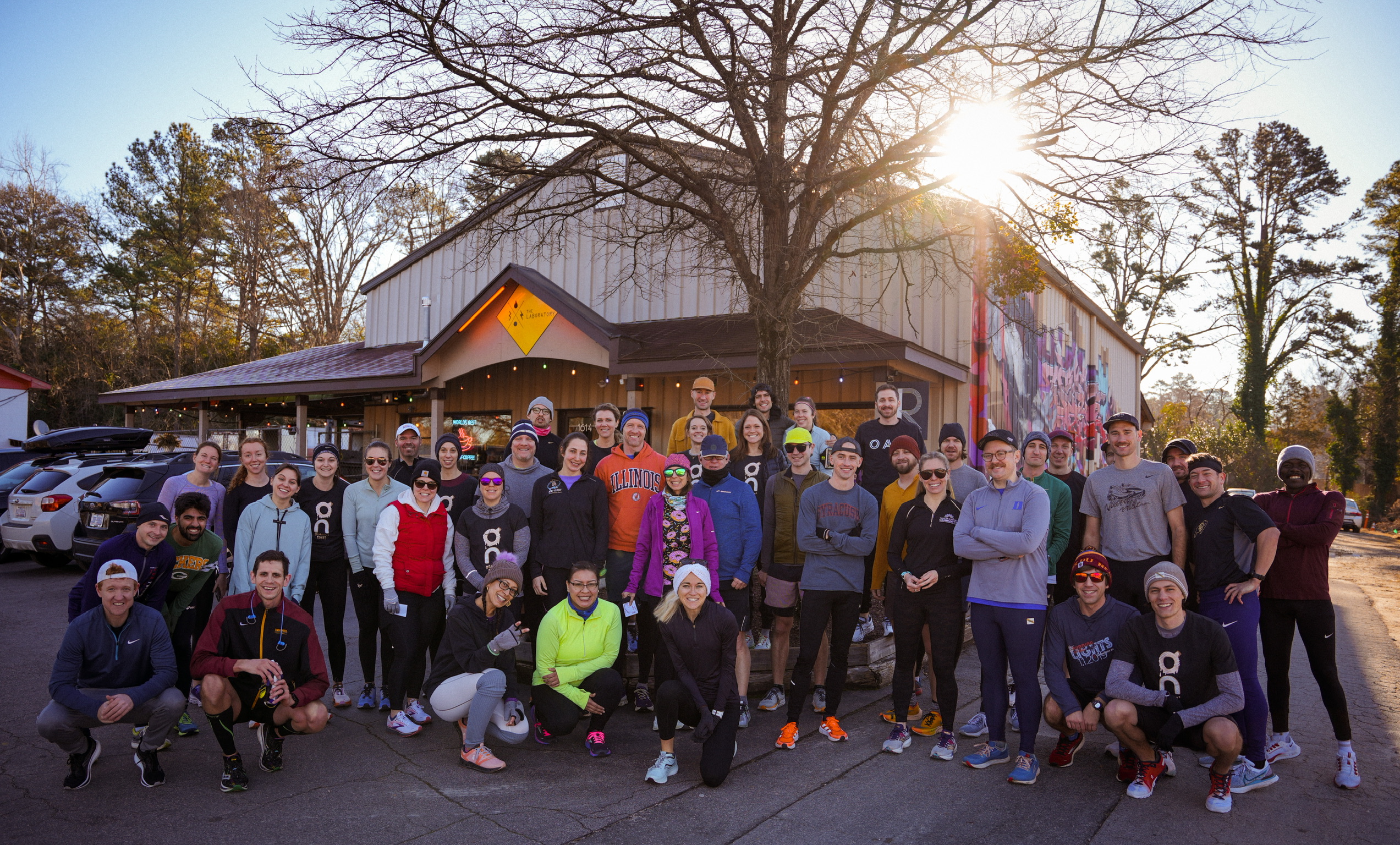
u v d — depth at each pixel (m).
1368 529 37.56
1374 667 7.50
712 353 12.23
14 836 3.71
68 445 15.20
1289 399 47.22
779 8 8.09
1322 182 36.34
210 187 34.91
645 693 5.85
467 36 7.62
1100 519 5.29
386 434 20.30
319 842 3.70
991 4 7.32
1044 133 7.77
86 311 35.91
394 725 5.29
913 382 12.40
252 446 5.84
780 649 5.85
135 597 4.75
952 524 4.98
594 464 6.49
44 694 5.96
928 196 8.91
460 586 6.55
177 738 5.20
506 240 16.91
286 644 4.53
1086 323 20.41
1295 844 3.76
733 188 9.03
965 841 3.78
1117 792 4.39
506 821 3.97
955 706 4.93
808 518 5.23
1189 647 4.26
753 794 4.35
